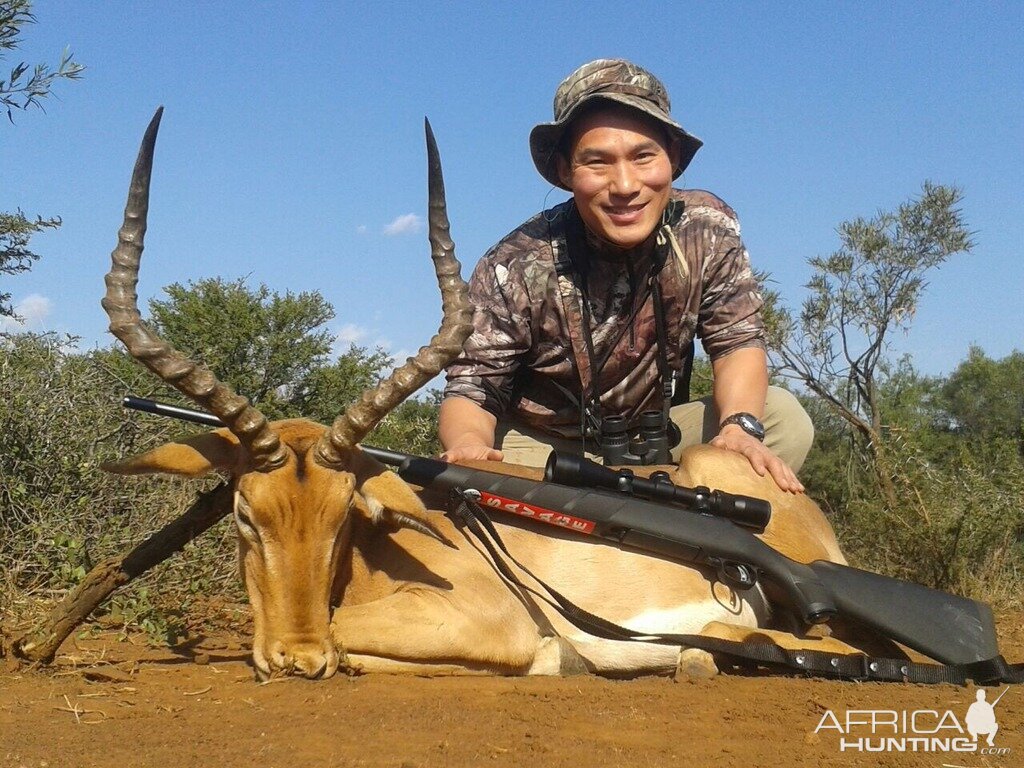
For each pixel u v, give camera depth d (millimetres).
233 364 2826
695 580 1358
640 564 1347
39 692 1063
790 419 1678
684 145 1606
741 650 1229
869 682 1217
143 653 1332
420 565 1258
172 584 1660
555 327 1593
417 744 890
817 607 1260
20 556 1653
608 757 873
